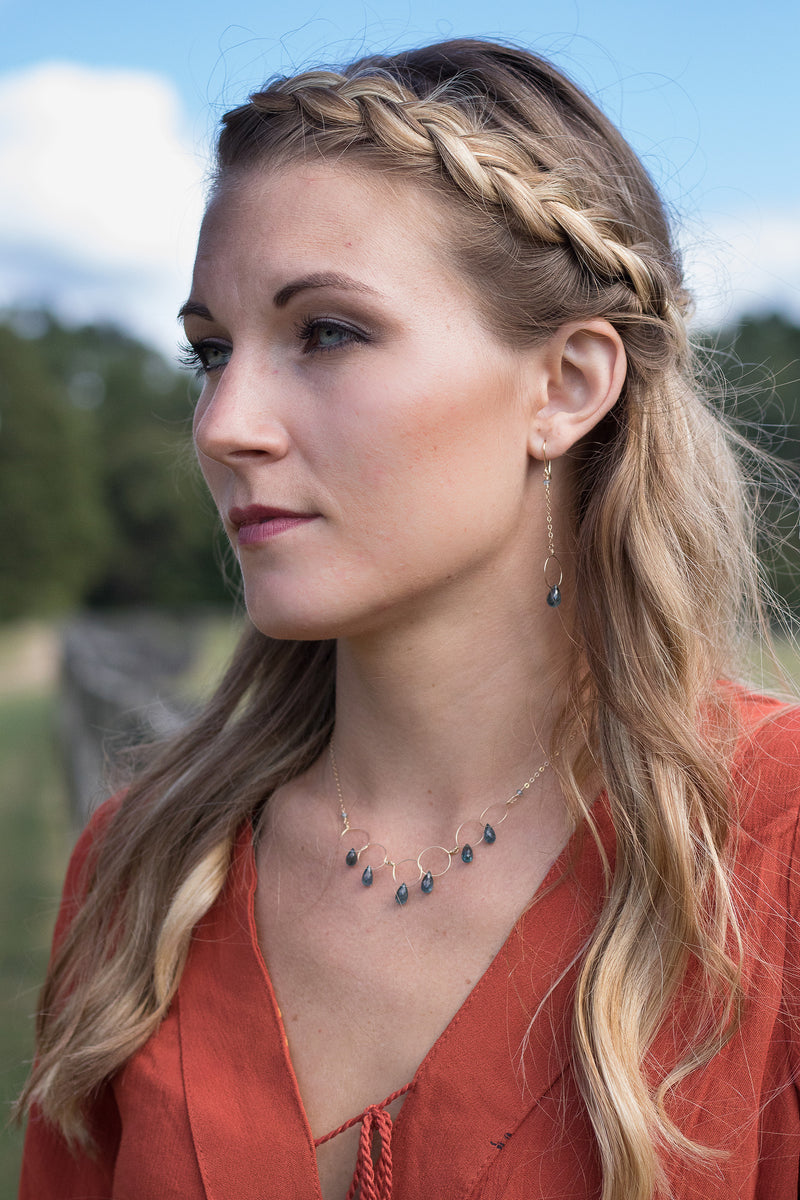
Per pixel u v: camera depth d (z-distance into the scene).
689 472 1.46
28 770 10.93
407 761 1.39
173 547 53.94
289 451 1.24
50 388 53.28
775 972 1.20
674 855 1.23
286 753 1.57
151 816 1.60
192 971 1.44
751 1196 1.16
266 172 1.26
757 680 1.59
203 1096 1.33
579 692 1.38
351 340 1.23
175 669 12.75
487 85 1.37
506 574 1.35
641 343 1.39
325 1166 1.27
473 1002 1.23
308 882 1.42
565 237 1.30
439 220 1.24
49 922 5.48
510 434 1.29
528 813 1.35
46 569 51.31
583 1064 1.16
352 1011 1.31
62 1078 1.45
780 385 1.66
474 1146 1.18
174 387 59.03
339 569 1.25
